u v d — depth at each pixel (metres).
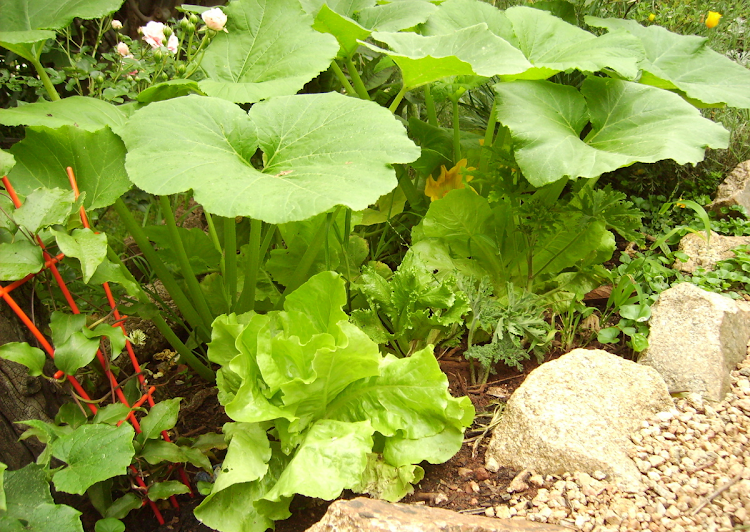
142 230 0.90
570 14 1.23
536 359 0.93
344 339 0.70
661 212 1.10
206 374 0.94
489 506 0.70
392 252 1.21
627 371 0.79
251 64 0.93
